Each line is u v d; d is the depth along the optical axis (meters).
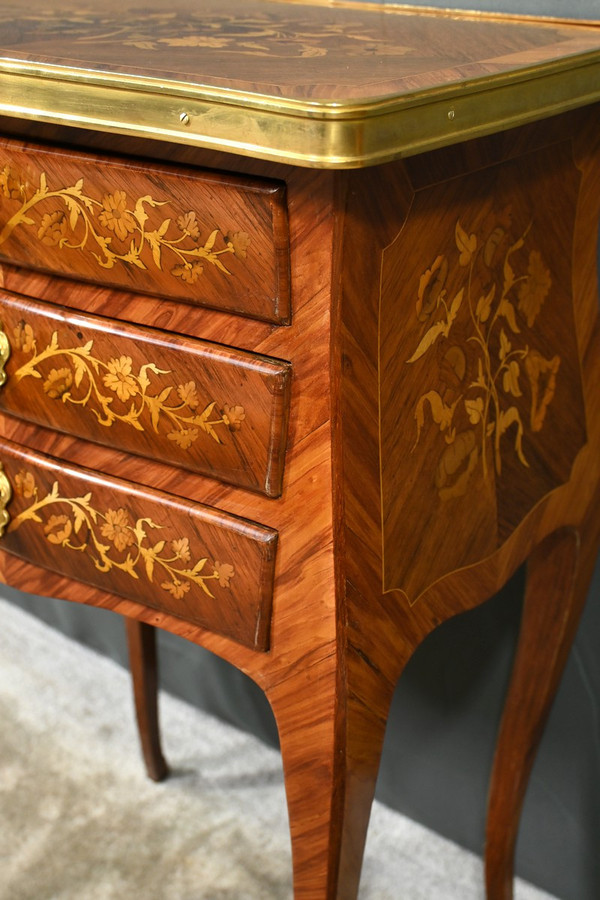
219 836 1.20
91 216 0.66
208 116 0.55
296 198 0.57
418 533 0.70
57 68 0.59
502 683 1.10
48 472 0.76
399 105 0.52
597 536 0.94
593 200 0.81
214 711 1.40
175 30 0.79
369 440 0.63
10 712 1.40
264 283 0.60
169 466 0.70
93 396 0.71
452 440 0.72
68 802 1.25
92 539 0.76
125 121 0.58
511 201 0.71
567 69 0.65
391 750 1.23
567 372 0.83
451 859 1.18
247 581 0.68
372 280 0.60
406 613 0.71
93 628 1.50
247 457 0.65
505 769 1.03
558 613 0.95
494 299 0.73
